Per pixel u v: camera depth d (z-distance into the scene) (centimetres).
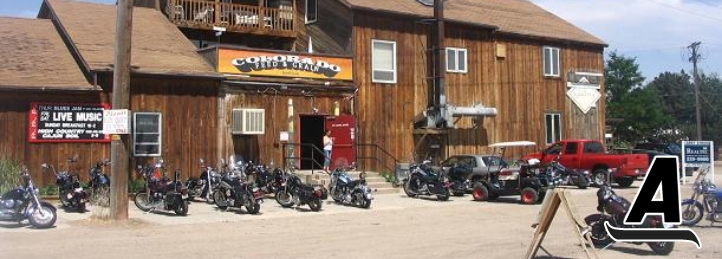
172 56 2188
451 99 2723
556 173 2092
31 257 1038
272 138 2256
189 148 2102
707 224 1437
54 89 1875
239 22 2608
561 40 3097
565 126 3125
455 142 2733
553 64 3103
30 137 1872
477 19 2877
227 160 2161
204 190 1892
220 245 1168
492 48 2884
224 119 2172
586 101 3216
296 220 1546
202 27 2531
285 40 2773
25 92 1866
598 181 2433
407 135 2603
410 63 2633
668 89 8456
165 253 1080
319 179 2134
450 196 2164
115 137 1475
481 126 2817
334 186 1912
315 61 2370
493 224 1471
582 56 3225
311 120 2492
